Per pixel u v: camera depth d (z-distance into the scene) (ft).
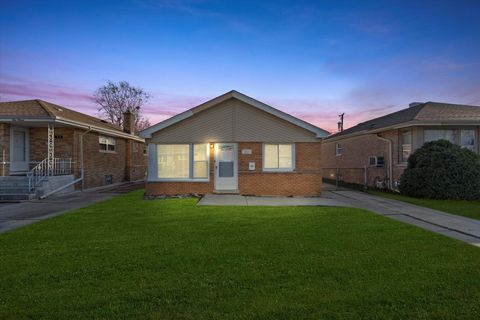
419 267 16.93
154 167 49.62
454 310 12.06
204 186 49.70
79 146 63.00
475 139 58.08
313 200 44.96
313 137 49.75
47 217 33.14
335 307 12.30
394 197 51.24
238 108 49.83
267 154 49.90
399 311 11.99
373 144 70.95
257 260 18.04
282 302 12.74
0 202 45.37
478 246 21.43
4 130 54.39
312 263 17.52
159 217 31.83
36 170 55.31
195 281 14.94
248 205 39.83
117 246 21.11
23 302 12.73
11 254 19.36
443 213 35.94
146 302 12.75
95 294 13.51
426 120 55.42
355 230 25.86
